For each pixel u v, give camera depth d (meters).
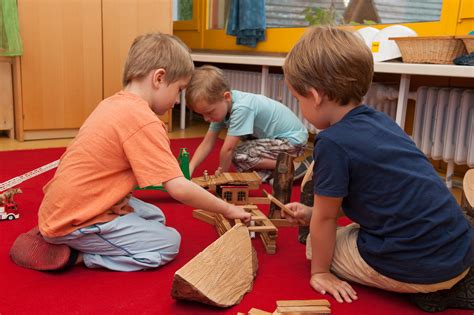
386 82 2.26
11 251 1.08
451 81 2.03
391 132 0.93
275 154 1.83
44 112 2.59
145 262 1.04
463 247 0.88
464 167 2.08
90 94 2.69
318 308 0.83
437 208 0.87
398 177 0.88
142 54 1.09
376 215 0.91
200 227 1.33
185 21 3.59
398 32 1.97
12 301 0.90
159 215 1.24
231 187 1.35
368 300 0.95
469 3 1.82
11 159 2.07
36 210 1.42
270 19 2.84
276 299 0.94
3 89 2.53
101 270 1.05
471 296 0.93
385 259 0.91
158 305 0.90
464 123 1.82
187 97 1.58
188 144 2.56
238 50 3.12
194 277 0.87
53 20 2.53
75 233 1.01
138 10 2.73
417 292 0.92
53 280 0.99
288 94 2.69
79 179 1.02
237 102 1.70
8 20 2.38
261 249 1.20
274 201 1.12
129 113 1.03
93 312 0.87
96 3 2.62
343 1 2.43
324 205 0.94
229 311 0.89
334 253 1.02
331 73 0.90
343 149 0.90
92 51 2.65
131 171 1.06
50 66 2.56
